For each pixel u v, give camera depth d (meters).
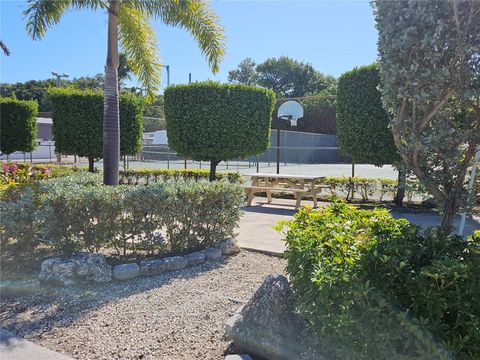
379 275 1.96
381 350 1.87
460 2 2.04
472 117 2.49
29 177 7.30
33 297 3.21
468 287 1.78
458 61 2.15
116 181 6.42
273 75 48.75
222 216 4.61
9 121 16.08
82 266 3.48
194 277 3.76
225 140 9.80
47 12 6.80
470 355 1.73
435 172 2.52
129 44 7.94
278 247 4.84
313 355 2.20
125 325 2.75
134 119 11.95
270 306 2.38
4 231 3.98
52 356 2.32
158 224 4.11
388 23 2.23
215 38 7.30
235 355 2.29
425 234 2.52
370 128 8.34
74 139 11.40
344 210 2.87
